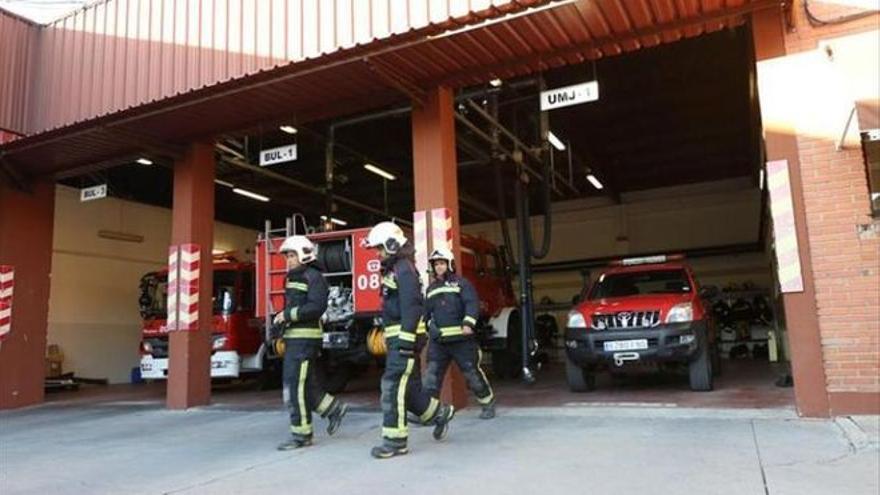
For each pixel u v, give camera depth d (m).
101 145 9.84
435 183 8.15
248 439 6.86
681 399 8.15
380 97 8.49
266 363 12.64
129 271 16.97
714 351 11.16
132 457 6.21
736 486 4.34
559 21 6.74
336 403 6.68
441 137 8.18
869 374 6.18
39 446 7.09
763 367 13.07
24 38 11.32
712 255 18.73
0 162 10.58
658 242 19.69
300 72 7.52
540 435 6.28
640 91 12.33
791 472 4.61
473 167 14.80
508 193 18.22
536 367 14.15
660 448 5.48
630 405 7.76
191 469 5.55
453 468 5.15
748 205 18.84
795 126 6.62
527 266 11.91
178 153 9.94
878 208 6.30
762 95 6.75
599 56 7.60
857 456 4.97
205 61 9.41
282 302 9.48
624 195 20.30
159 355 12.27
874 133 6.39
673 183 19.52
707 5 6.65
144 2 10.25
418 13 7.78
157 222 17.97
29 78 11.34
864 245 6.28
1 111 10.84
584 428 6.51
